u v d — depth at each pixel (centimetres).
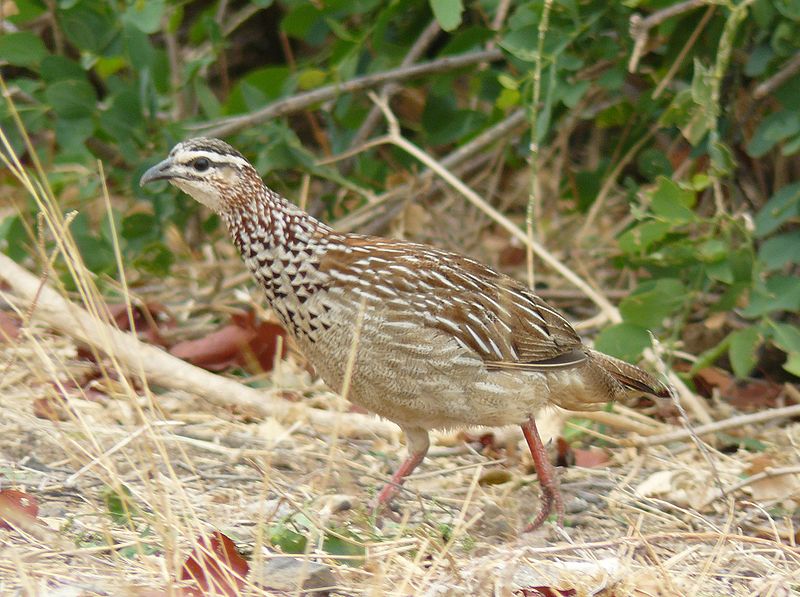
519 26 1123
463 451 1005
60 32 1316
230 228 891
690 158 1169
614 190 1484
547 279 1376
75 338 1066
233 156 876
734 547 830
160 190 1180
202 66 1252
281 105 1223
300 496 868
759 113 1183
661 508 914
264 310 1226
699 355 1184
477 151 1299
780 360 1180
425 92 1426
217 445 948
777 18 1071
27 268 1291
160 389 1067
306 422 1031
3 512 752
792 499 909
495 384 868
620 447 1031
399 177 1376
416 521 865
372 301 845
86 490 842
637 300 1045
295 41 1758
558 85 1139
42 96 1248
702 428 992
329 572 708
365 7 1221
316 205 1416
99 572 701
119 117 1202
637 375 959
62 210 1295
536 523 870
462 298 866
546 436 1018
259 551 691
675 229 1100
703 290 1110
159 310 1210
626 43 1137
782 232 1167
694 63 1062
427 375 853
